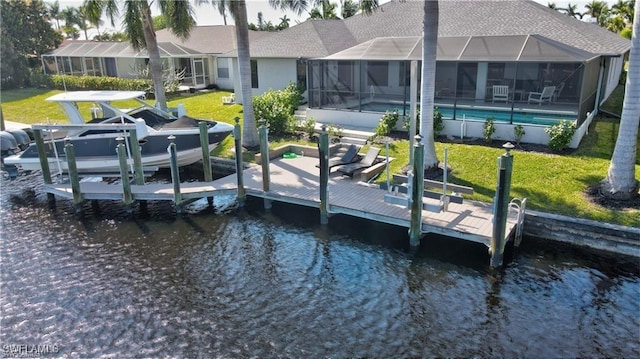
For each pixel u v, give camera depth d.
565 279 9.41
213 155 17.52
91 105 29.12
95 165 15.30
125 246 11.55
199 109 25.42
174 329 8.30
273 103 19.53
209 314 8.71
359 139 17.23
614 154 11.41
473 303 8.80
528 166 13.72
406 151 15.75
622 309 8.45
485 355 7.47
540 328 8.04
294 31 27.19
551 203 11.44
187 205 13.99
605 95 23.66
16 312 8.91
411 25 25.25
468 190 11.08
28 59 43.72
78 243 11.75
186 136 15.85
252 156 16.94
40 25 44.94
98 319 8.65
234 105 25.94
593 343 7.64
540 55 16.11
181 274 10.16
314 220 12.64
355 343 7.82
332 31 27.11
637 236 9.80
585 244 10.41
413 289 9.34
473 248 10.73
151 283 9.82
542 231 10.84
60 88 38.53
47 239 12.01
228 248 11.32
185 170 17.55
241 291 9.45
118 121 16.38
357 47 20.27
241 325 8.37
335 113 19.75
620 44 23.44
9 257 11.03
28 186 16.27
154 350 7.79
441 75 22.45
